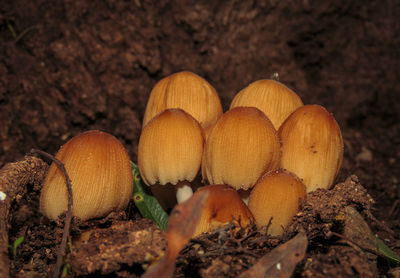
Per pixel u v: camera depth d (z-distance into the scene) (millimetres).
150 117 249
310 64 362
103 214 218
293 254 200
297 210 216
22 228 225
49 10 295
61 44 293
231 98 324
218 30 323
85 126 297
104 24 301
